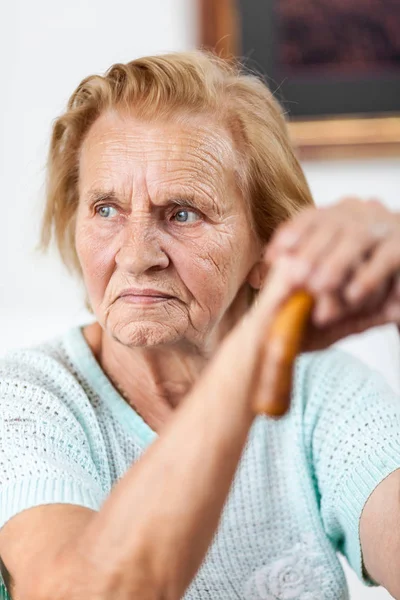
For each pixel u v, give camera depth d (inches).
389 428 42.4
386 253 21.7
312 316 22.8
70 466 35.2
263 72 76.6
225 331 42.9
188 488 24.3
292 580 43.5
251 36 76.1
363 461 41.8
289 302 22.7
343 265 21.7
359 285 21.6
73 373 43.4
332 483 42.9
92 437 41.6
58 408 39.1
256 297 43.4
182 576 24.7
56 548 27.2
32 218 71.5
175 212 39.2
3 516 31.3
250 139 41.4
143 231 38.1
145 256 37.6
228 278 40.2
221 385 24.3
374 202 23.1
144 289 38.1
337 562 44.5
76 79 78.3
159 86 39.6
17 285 78.8
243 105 41.5
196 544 24.6
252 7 75.9
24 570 27.8
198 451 24.3
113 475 42.2
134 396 43.5
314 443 44.6
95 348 44.6
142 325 38.3
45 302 78.7
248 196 41.6
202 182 39.0
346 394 44.9
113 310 38.7
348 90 76.3
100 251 38.8
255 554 43.6
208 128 39.8
